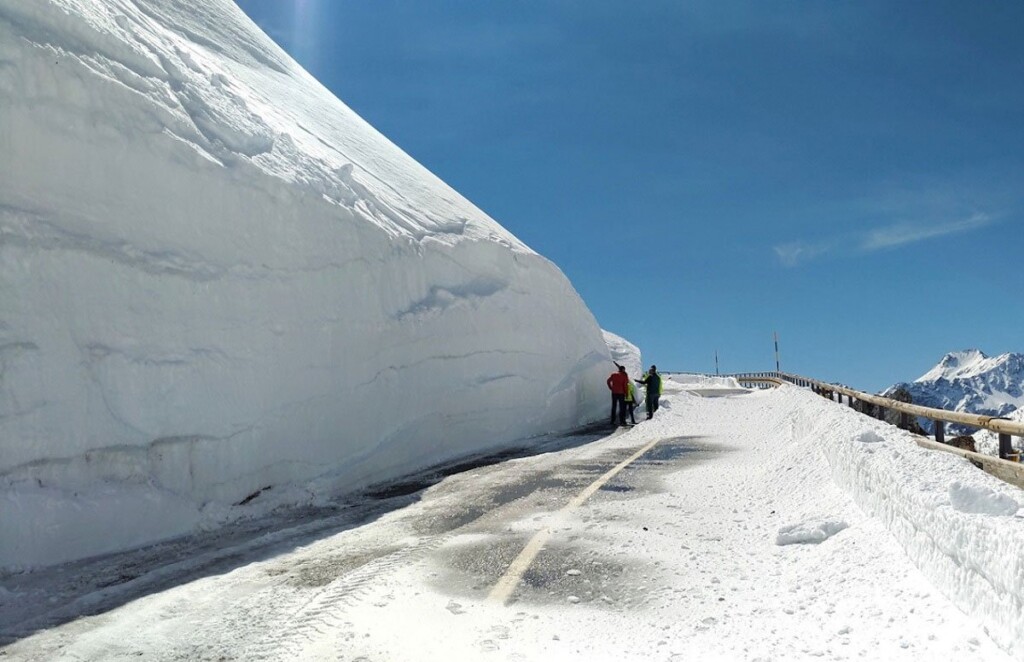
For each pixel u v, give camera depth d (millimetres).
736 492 9297
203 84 10961
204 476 8195
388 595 5332
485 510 8484
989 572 3928
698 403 23250
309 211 10914
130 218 7914
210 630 4680
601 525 7543
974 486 4645
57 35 7672
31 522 6215
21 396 6434
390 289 13141
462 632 4660
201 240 8805
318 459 10250
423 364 13844
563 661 4250
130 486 7246
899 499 5562
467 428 15438
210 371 8500
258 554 6594
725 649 4426
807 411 12812
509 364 18000
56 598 5363
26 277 6707
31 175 6953
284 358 9773
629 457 13039
